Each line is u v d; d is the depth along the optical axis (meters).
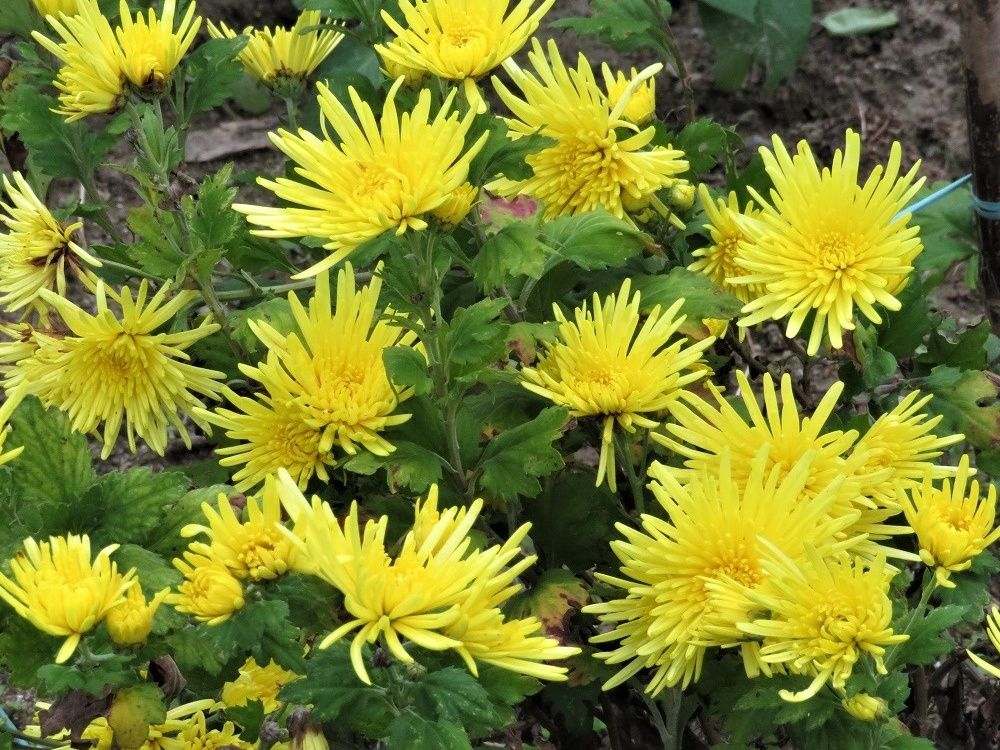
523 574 1.01
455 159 0.88
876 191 0.92
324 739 0.84
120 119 1.04
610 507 1.01
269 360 0.90
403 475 0.90
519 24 0.96
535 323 1.01
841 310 0.92
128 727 0.83
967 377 1.05
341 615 0.83
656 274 1.07
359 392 0.90
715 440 0.90
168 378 1.00
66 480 0.89
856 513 0.86
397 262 0.90
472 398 1.01
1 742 0.92
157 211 1.01
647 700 0.98
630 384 0.91
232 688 0.95
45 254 1.04
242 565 0.81
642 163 0.98
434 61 0.93
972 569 0.92
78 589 0.79
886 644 0.82
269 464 0.92
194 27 0.99
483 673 0.85
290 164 1.07
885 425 0.91
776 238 0.94
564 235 0.99
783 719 0.85
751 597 0.82
